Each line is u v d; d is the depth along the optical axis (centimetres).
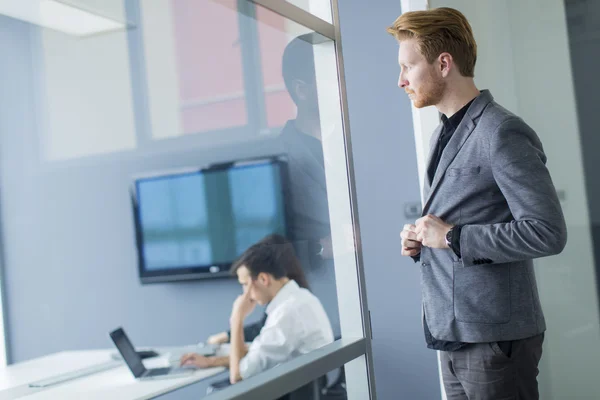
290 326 166
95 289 447
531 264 140
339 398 133
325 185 155
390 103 312
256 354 178
